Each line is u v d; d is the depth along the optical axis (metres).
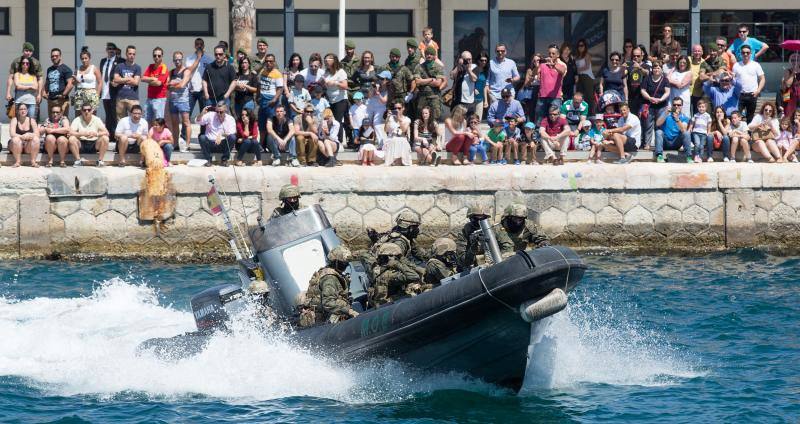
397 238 53.28
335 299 50.59
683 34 114.31
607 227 87.00
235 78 88.38
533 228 53.19
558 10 114.56
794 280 75.31
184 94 88.50
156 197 84.06
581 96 89.94
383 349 48.66
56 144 84.81
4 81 110.62
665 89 90.56
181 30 111.94
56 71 88.62
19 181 83.19
